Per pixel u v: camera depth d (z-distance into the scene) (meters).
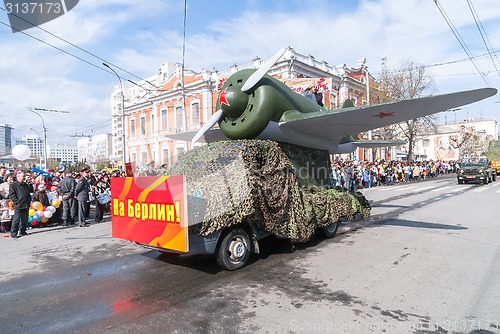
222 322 3.50
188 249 4.51
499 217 9.56
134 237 5.16
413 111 6.17
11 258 6.27
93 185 11.03
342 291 4.26
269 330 3.30
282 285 4.51
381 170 22.53
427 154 68.12
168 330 3.36
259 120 6.19
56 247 7.11
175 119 32.44
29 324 3.59
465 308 3.72
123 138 29.17
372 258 5.68
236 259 5.21
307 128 6.80
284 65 24.62
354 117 6.30
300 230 5.96
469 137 61.19
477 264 5.27
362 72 33.03
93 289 4.58
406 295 4.09
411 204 12.57
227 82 6.67
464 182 23.70
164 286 4.59
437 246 6.39
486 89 5.07
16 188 8.16
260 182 5.27
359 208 7.99
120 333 3.33
